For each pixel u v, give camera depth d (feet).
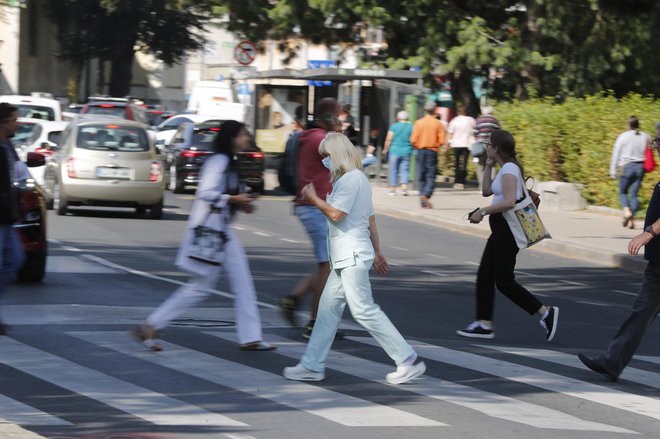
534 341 92.84
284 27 281.54
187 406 62.34
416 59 264.93
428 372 74.84
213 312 98.53
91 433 55.77
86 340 81.10
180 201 227.20
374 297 114.73
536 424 61.57
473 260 153.58
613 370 74.74
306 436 56.90
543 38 270.05
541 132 235.20
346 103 282.77
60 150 190.29
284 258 144.56
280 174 89.30
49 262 128.16
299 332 89.76
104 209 204.85
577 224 194.39
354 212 69.72
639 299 74.74
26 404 61.41
